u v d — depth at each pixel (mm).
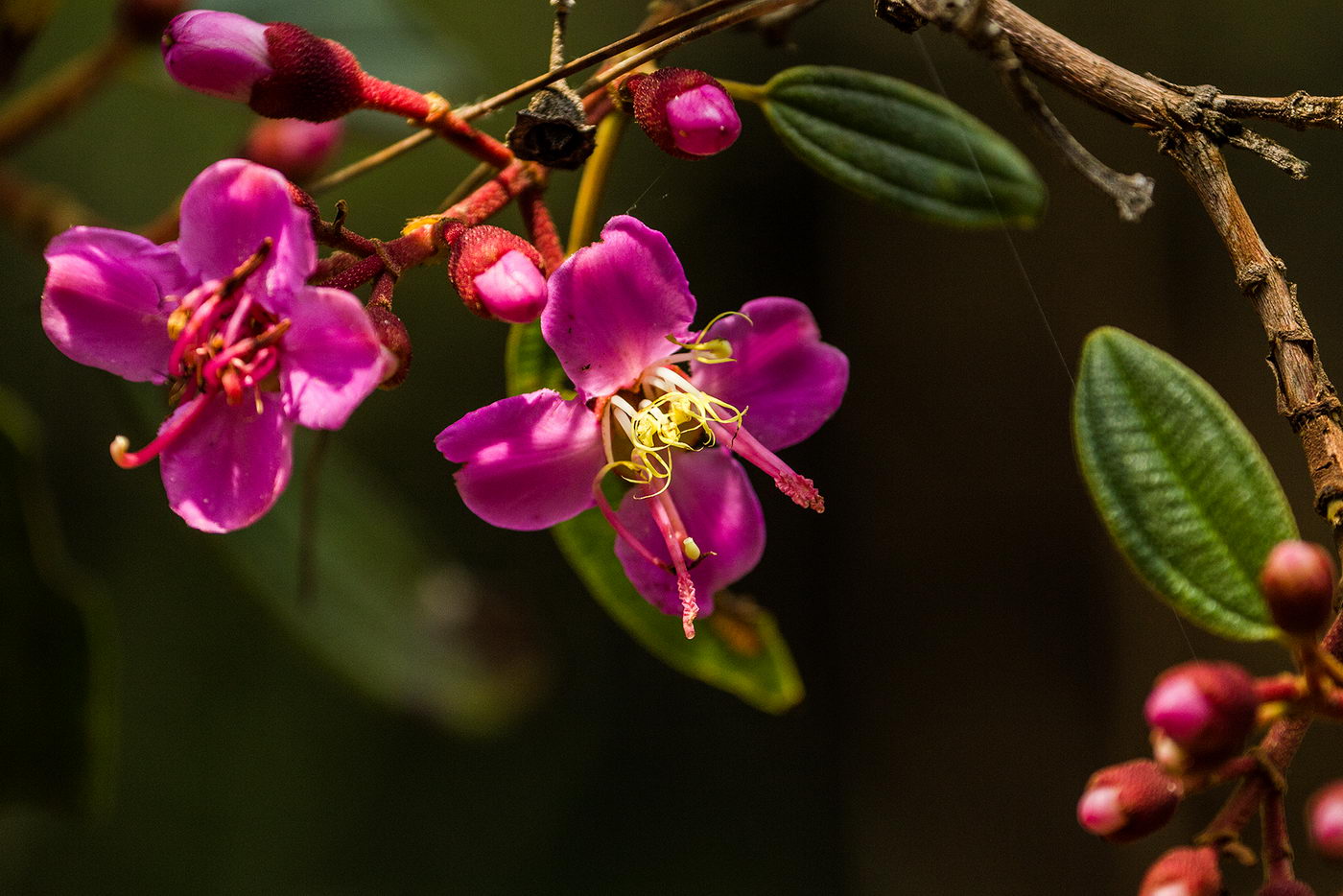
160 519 758
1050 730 815
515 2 834
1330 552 707
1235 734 415
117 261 433
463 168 802
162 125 780
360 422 823
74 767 484
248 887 759
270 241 427
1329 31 749
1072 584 821
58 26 688
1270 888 418
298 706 793
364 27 505
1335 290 752
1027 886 802
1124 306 722
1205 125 432
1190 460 434
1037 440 833
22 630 483
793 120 461
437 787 826
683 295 441
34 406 729
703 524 450
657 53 439
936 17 437
